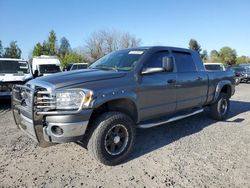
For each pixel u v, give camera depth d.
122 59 5.12
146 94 4.79
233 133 5.99
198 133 5.97
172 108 5.50
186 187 3.56
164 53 5.42
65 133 3.77
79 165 4.24
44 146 4.10
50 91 3.80
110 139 4.21
